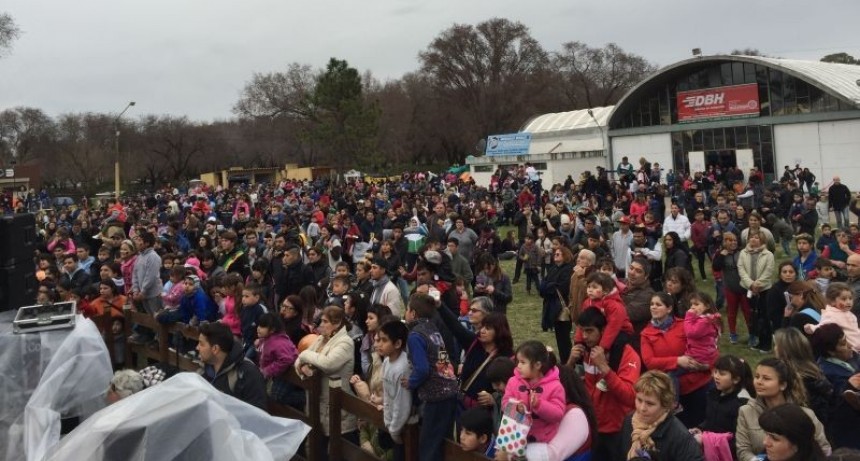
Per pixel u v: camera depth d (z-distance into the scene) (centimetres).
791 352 477
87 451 267
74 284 1087
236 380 507
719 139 3275
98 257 1317
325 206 2348
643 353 550
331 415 548
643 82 3472
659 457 382
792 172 2561
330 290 866
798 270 938
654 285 1050
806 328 563
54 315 483
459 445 437
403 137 6981
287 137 7112
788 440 334
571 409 410
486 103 6488
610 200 2294
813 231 1559
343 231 1605
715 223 1298
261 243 1376
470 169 4300
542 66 6794
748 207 1927
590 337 501
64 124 7188
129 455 266
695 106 3350
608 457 476
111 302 935
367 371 623
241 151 7394
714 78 3284
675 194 2584
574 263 817
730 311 943
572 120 4462
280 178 6544
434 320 577
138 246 1021
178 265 909
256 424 349
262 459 311
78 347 454
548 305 830
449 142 7081
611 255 1118
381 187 3528
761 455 403
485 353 534
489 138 4169
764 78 3084
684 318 577
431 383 466
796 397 416
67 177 6912
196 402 286
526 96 6562
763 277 874
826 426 462
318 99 4556
